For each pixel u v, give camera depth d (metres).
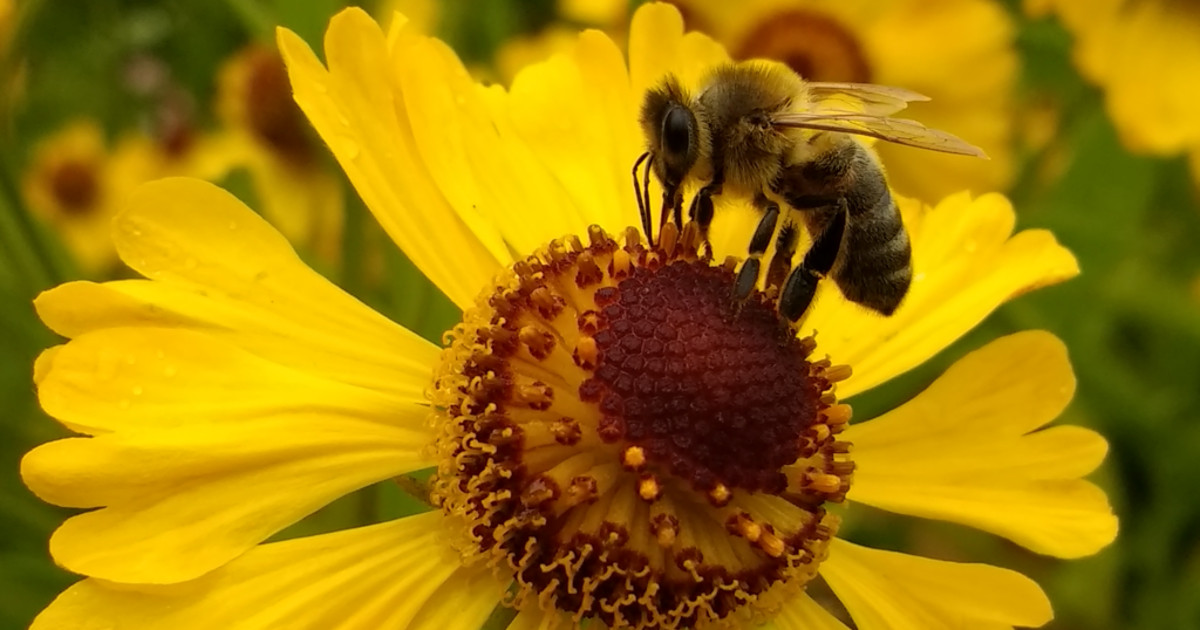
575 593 0.09
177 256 0.09
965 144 0.10
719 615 0.09
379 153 0.09
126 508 0.09
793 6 0.14
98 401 0.09
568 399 0.09
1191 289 0.14
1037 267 0.10
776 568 0.09
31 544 0.12
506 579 0.09
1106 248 0.13
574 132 0.10
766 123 0.10
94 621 0.09
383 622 0.09
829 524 0.09
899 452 0.10
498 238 0.10
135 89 0.17
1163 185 0.15
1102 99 0.13
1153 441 0.14
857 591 0.10
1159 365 0.14
